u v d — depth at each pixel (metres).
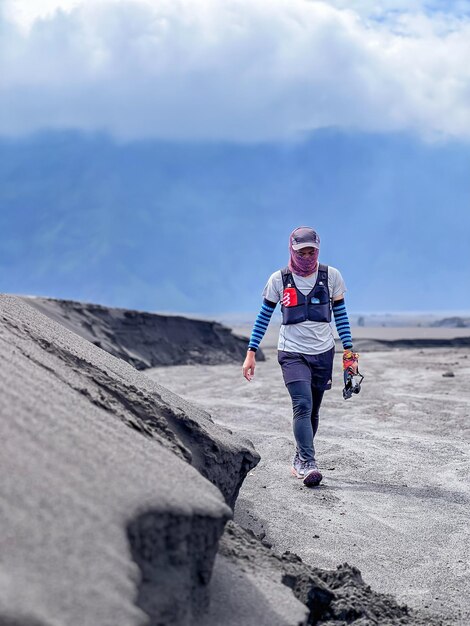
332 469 6.14
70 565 1.96
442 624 3.34
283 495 5.32
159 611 2.28
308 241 5.66
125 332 19.97
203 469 3.90
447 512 5.03
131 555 2.16
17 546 1.94
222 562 3.00
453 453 6.77
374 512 5.01
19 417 2.54
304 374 5.74
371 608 3.29
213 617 2.61
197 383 13.91
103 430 2.79
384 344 30.38
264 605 2.76
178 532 2.42
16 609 1.74
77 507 2.17
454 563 4.14
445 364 17.05
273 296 5.90
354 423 8.38
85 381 3.61
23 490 2.13
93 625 1.83
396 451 6.83
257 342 5.92
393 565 4.10
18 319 4.22
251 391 11.92
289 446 6.98
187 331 22.69
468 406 9.59
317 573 3.45
